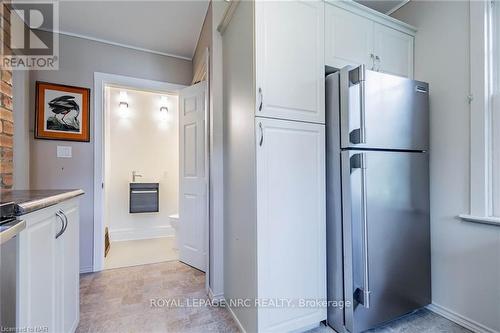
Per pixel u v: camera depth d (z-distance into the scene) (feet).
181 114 9.48
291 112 4.78
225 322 5.48
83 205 8.30
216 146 6.44
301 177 4.86
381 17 6.00
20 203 2.91
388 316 5.07
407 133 5.36
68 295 4.44
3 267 2.70
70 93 8.23
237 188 5.39
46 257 3.51
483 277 5.06
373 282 4.88
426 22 6.25
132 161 12.40
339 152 4.97
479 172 5.15
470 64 5.34
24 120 7.26
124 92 12.28
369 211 4.85
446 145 5.75
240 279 5.21
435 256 5.85
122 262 9.20
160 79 9.58
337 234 4.99
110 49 8.84
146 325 5.33
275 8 4.67
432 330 5.15
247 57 4.83
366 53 5.82
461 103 5.50
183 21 7.80
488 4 5.13
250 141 4.69
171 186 13.10
